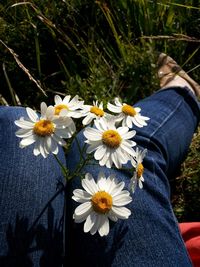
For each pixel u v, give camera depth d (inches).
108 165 9.8
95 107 10.6
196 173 18.6
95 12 21.7
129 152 10.0
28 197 12.0
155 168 14.3
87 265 11.9
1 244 11.3
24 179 12.3
